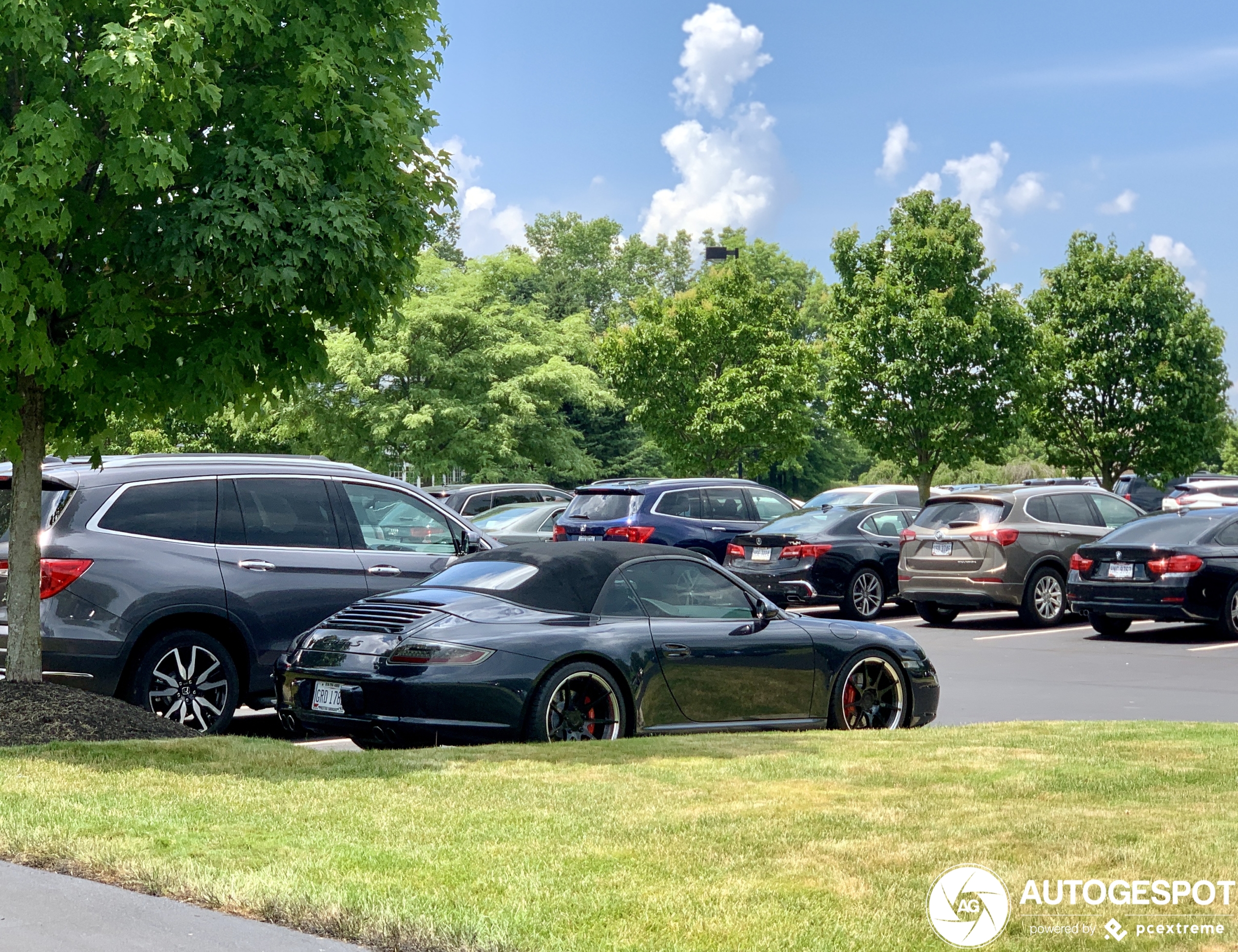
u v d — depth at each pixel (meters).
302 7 8.72
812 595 19.03
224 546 10.04
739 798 6.48
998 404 34.22
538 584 8.69
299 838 5.68
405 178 9.32
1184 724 9.12
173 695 9.73
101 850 5.49
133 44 7.58
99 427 9.30
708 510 20.28
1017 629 18.31
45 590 9.26
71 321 8.95
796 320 44.59
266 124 8.58
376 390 45.84
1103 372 37.72
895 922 4.54
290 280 8.16
